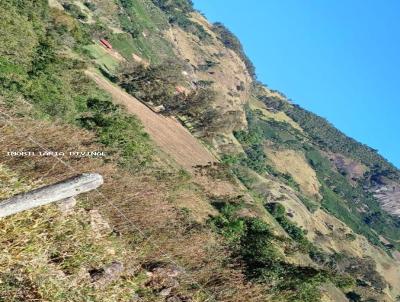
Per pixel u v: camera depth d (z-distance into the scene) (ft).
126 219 35.01
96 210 32.53
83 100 100.37
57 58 101.86
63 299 21.42
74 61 117.60
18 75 74.59
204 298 34.22
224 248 58.95
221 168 155.94
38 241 22.43
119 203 41.19
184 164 160.56
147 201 46.21
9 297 19.42
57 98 79.15
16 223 21.67
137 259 32.27
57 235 24.30
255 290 47.78
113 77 215.92
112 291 25.21
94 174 18.78
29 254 21.21
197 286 35.19
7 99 55.11
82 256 24.76
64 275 22.72
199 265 43.37
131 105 181.98
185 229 52.95
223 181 153.48
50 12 170.30
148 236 39.78
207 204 92.17
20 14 110.63
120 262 27.81
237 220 89.20
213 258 49.08
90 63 187.01
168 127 203.62
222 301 40.57
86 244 26.04
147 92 221.25
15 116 46.88
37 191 17.67
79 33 185.47
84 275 24.27
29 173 31.96
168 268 33.71
